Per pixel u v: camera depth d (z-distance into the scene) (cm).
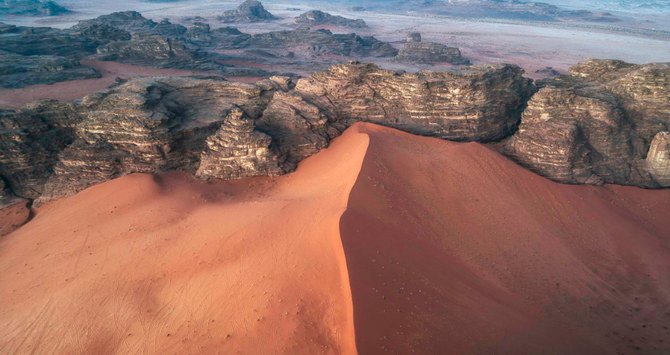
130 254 3169
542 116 4581
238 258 2892
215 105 5084
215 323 2427
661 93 4500
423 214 3428
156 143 4397
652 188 4319
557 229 3709
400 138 4547
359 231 2856
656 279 3312
